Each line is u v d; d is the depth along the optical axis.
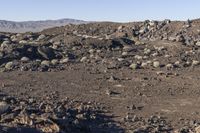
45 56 64.25
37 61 60.25
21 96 35.59
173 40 88.69
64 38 84.06
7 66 55.03
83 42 80.88
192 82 46.91
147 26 103.00
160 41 86.81
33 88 40.91
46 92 39.00
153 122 29.81
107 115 31.14
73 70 54.84
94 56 69.00
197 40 88.25
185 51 75.06
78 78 48.47
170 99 38.34
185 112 33.28
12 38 84.88
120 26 105.25
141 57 67.94
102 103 35.47
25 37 86.69
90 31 105.44
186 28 96.56
